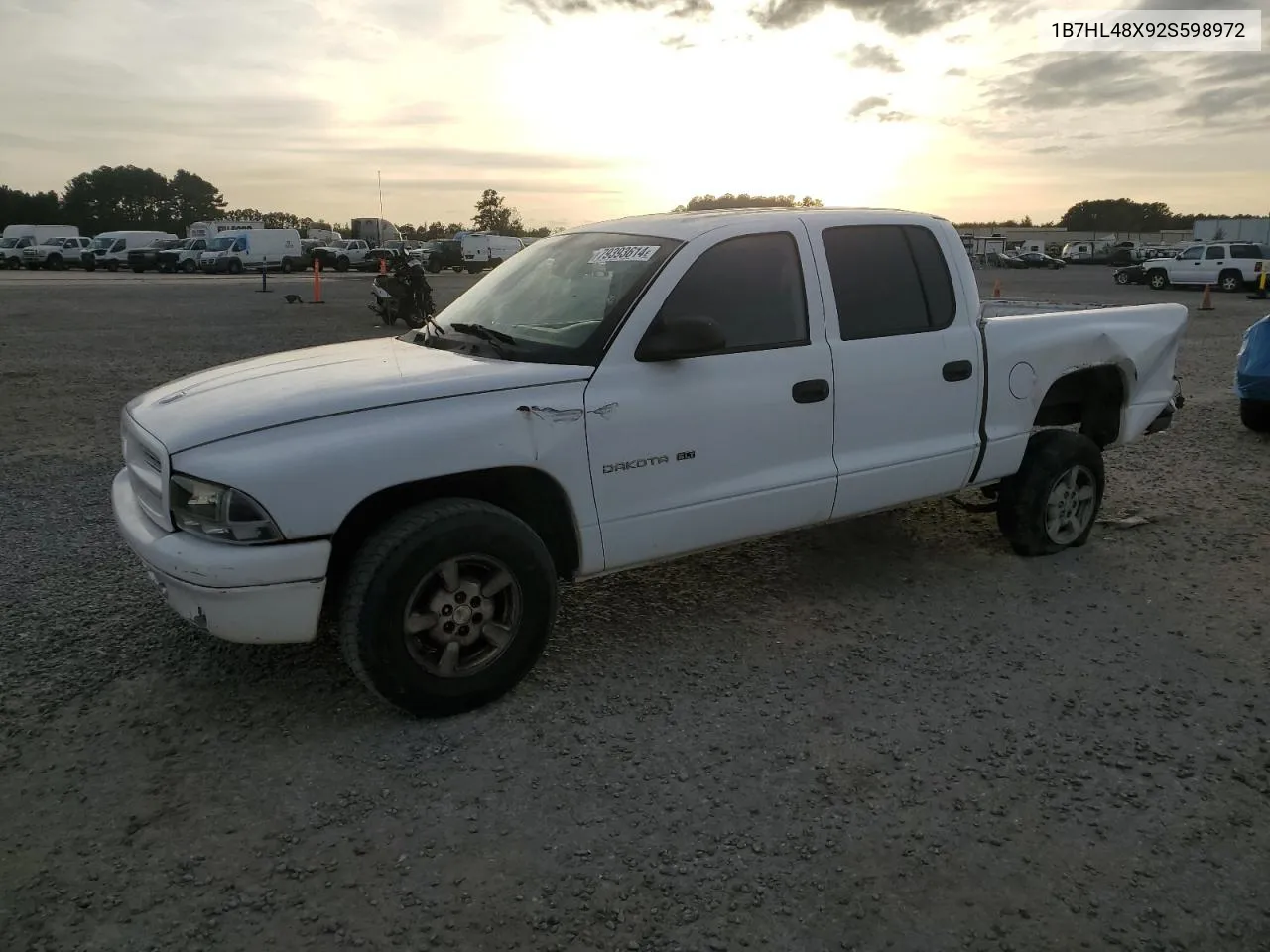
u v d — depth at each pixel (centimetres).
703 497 396
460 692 351
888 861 279
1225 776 322
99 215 11875
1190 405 1023
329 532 321
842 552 539
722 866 276
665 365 382
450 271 5303
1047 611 458
